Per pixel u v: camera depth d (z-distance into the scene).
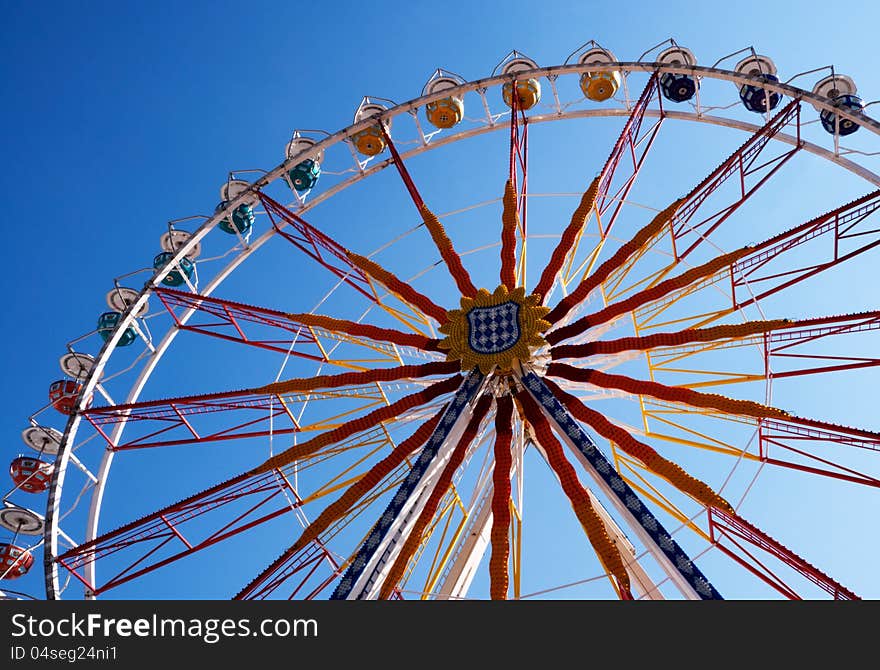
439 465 26.05
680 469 25.38
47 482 33.97
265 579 26.36
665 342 27.69
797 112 31.06
